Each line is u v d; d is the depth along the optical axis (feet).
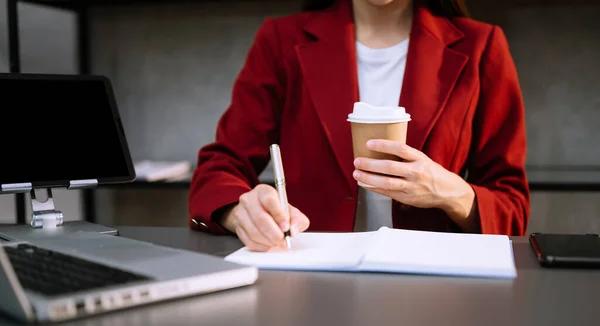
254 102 4.64
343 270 2.53
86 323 1.87
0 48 7.31
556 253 2.68
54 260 2.36
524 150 4.42
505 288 2.29
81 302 1.90
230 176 3.88
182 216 8.52
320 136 4.47
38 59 7.93
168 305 2.06
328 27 4.61
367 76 4.58
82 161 3.52
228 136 4.53
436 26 4.60
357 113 3.30
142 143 8.47
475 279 2.42
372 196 4.24
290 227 2.85
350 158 4.34
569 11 7.57
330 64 4.48
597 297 2.18
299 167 4.53
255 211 2.81
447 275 2.47
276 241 2.75
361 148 3.38
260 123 4.58
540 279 2.42
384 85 4.53
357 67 4.56
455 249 2.74
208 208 3.46
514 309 2.04
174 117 8.38
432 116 4.30
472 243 2.86
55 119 3.50
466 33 4.60
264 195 2.85
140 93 8.41
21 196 7.47
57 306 1.85
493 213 3.80
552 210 7.91
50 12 7.99
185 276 2.15
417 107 4.33
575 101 7.66
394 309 2.03
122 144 3.67
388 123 3.25
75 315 1.89
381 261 2.51
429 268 2.47
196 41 8.23
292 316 1.96
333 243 2.94
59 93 3.54
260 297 2.16
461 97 4.38
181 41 8.26
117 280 2.07
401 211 4.19
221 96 8.25
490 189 4.26
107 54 8.39
